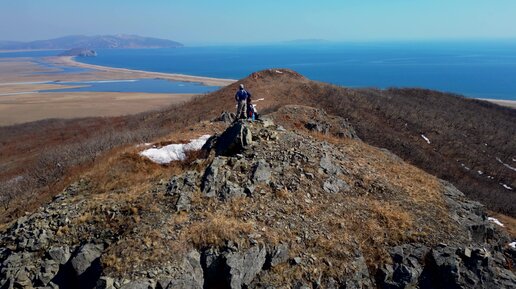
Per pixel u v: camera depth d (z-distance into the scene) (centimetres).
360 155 2289
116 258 1202
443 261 1421
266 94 4784
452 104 6831
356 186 1827
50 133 5347
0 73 19562
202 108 4647
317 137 2545
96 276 1202
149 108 8194
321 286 1294
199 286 1192
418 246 1488
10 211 1955
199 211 1454
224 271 1236
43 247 1348
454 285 1373
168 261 1197
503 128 5775
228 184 1591
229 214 1454
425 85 15438
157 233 1293
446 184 2205
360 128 4297
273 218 1470
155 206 1461
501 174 4134
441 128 5069
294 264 1327
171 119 4509
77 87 13462
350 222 1552
